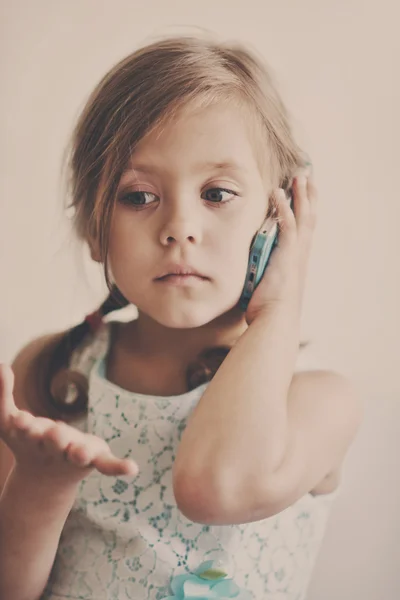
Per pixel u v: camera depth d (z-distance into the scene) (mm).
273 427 650
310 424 707
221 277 720
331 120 1026
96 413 801
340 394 753
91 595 747
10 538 654
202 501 632
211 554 750
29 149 1149
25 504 634
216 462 634
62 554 777
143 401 781
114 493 770
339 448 733
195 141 706
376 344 1018
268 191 771
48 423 562
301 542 832
